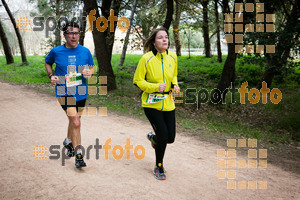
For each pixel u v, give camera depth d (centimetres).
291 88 1327
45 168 354
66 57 345
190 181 347
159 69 323
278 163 477
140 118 741
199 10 1477
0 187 299
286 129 881
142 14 1288
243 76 1539
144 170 370
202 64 2041
